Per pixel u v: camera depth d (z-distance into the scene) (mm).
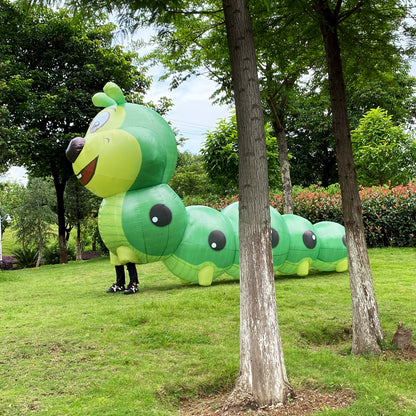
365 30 6371
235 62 4062
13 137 15961
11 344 5559
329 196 16016
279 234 9531
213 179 17062
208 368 4676
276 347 3873
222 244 8945
